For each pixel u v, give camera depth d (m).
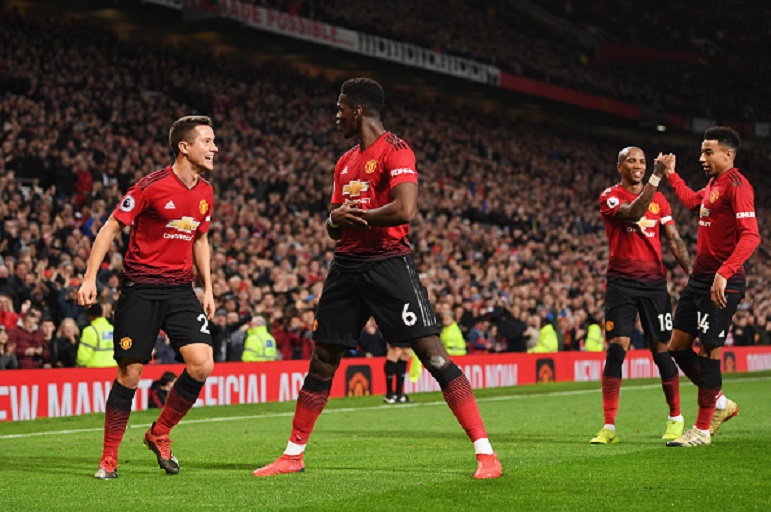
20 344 22.05
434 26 66.06
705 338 12.81
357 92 10.05
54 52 41.38
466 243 45.50
